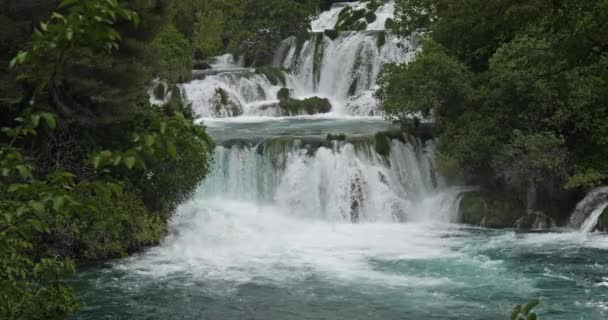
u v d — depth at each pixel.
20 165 4.94
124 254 19.52
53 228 17.88
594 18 12.14
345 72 39.72
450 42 28.69
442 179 26.06
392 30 33.94
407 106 26.00
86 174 18.09
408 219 24.80
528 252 20.00
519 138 23.41
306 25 45.50
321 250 20.59
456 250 20.42
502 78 23.89
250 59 45.50
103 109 19.47
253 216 23.44
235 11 48.12
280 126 31.78
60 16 4.71
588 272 17.92
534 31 22.62
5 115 17.91
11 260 6.33
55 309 7.77
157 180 20.53
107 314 15.12
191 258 19.53
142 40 19.86
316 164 24.92
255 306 15.74
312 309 15.53
